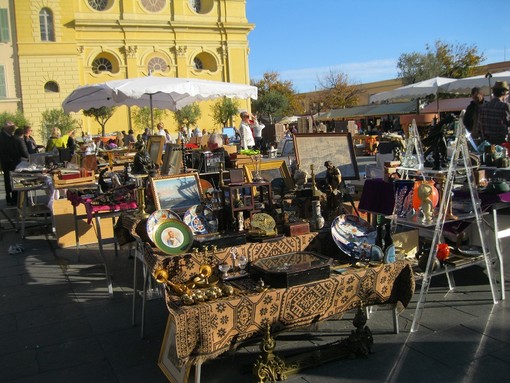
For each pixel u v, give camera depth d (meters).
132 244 4.45
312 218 4.09
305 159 5.29
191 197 4.42
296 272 3.17
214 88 7.25
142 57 32.22
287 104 42.03
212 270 3.50
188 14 33.38
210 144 6.73
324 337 3.83
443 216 4.02
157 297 4.20
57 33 29.88
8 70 29.39
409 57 36.28
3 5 29.02
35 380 3.40
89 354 3.76
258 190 4.77
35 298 5.08
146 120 30.58
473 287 4.77
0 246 7.48
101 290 5.25
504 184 4.38
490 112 6.08
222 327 2.90
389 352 3.55
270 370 3.13
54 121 27.97
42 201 11.18
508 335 3.74
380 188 4.73
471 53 35.31
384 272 3.49
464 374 3.21
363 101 52.75
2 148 10.66
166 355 3.33
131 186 5.56
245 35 34.91
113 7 31.36
